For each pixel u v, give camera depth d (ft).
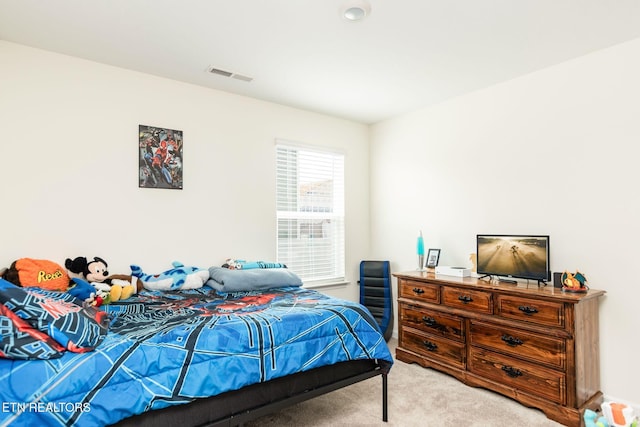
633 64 7.69
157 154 9.57
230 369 5.45
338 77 9.71
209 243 10.35
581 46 8.00
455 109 11.19
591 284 8.22
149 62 8.86
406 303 10.63
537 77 9.25
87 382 4.44
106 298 7.72
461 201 10.99
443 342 9.58
